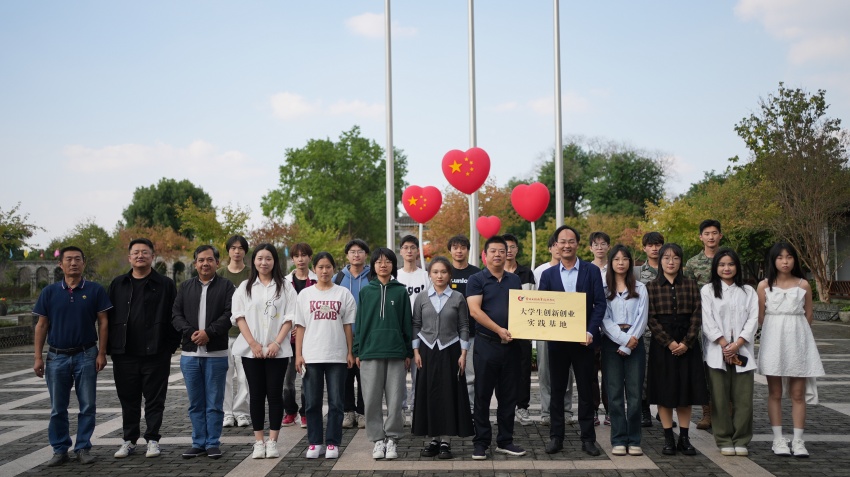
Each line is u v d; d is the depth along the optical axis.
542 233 40.97
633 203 53.44
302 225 40.56
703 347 6.01
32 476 5.36
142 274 6.07
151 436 5.95
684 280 5.91
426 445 6.33
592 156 58.69
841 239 28.56
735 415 5.81
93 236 37.56
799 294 5.79
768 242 29.88
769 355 5.78
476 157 10.76
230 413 7.30
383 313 5.86
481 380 5.80
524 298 5.80
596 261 7.14
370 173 54.34
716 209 27.92
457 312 5.86
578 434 6.68
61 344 5.80
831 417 7.31
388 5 14.73
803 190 23.30
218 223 32.84
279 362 5.91
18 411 8.47
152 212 63.22
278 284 5.99
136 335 5.94
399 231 60.56
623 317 5.83
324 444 6.17
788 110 23.42
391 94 14.60
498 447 5.91
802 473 5.18
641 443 6.28
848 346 14.70
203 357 5.95
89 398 5.88
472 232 13.41
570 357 5.92
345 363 5.98
